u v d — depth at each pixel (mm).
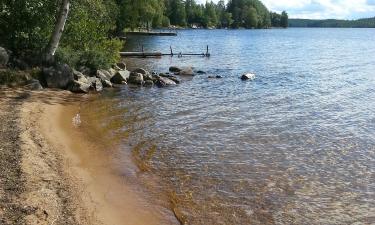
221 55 52781
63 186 10414
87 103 20500
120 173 12000
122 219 9438
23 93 20078
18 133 13555
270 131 16547
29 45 24922
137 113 18984
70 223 8648
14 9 24438
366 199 10695
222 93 24703
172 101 21922
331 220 9688
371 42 98062
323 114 19609
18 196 9328
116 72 27156
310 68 38969
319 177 12008
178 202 10375
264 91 25688
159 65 38469
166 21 139250
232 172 12289
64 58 24766
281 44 83625
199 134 15992
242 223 9461
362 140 15477
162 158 13359
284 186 11375
